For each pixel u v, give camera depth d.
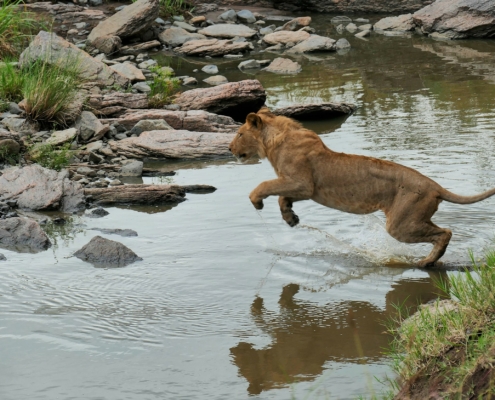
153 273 10.29
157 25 29.25
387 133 17.12
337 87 21.81
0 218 12.41
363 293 9.66
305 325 8.80
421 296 9.53
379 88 21.59
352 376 7.60
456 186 13.19
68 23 28.52
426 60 25.12
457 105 19.36
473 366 6.39
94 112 18.20
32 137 16.14
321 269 10.41
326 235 11.58
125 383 7.57
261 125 11.26
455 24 28.91
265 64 25.08
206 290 9.75
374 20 32.56
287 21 32.34
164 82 19.66
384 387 7.33
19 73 18.86
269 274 10.23
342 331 8.62
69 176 14.52
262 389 7.42
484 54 25.78
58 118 16.91
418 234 10.43
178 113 17.80
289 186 10.93
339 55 26.66
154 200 13.28
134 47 27.02
